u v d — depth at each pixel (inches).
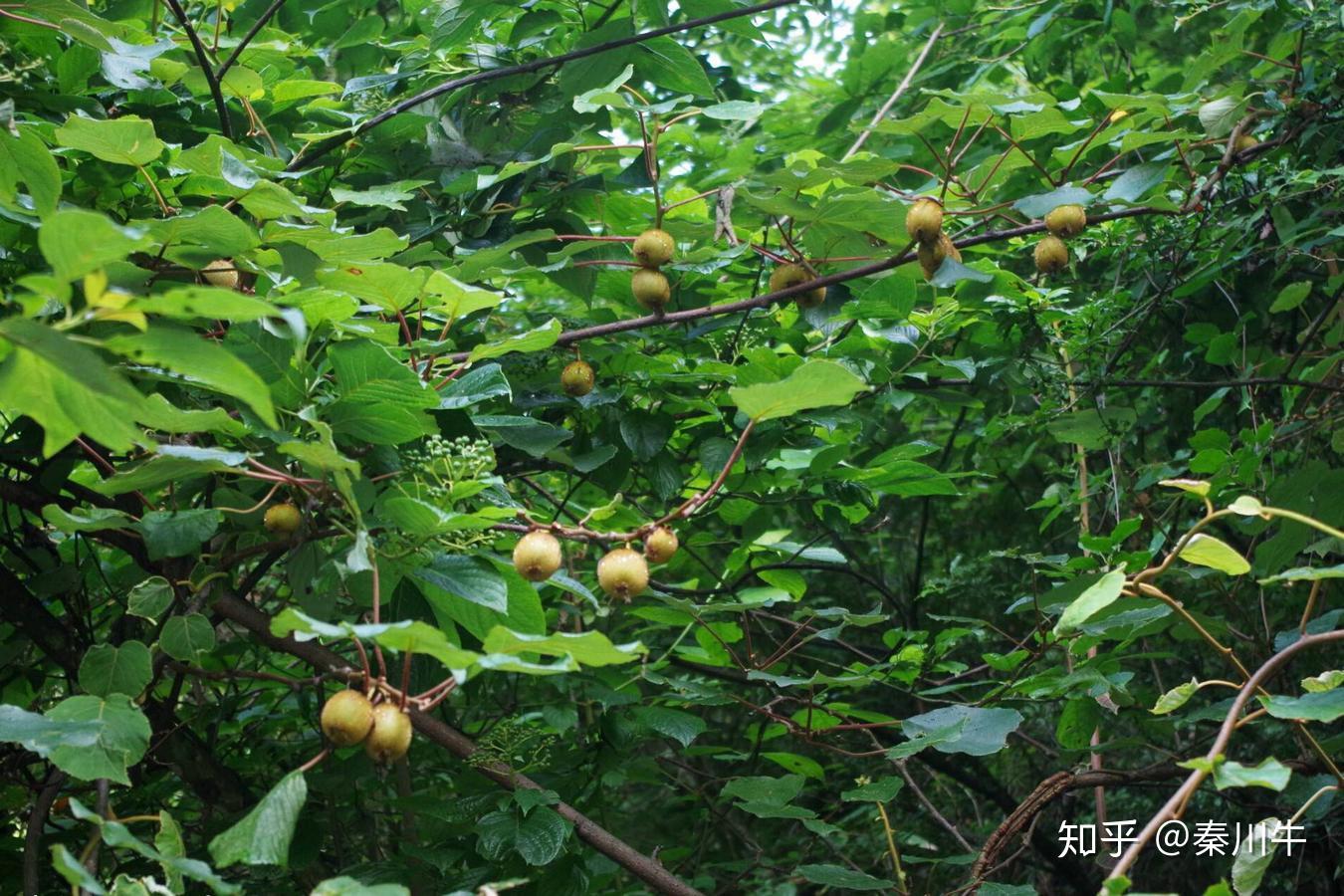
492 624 84.4
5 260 88.4
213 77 101.5
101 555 124.6
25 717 68.7
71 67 102.0
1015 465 172.7
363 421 80.4
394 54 142.9
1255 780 64.1
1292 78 121.5
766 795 105.8
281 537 84.4
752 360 112.4
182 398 87.0
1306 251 124.2
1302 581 146.3
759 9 115.3
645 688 139.8
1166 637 162.6
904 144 158.2
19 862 111.3
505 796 99.7
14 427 97.0
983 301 129.2
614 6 121.1
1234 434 159.6
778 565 127.8
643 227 129.6
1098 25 175.0
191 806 133.5
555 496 131.7
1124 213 116.1
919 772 195.3
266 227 87.3
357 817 132.1
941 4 182.1
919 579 182.7
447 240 119.4
